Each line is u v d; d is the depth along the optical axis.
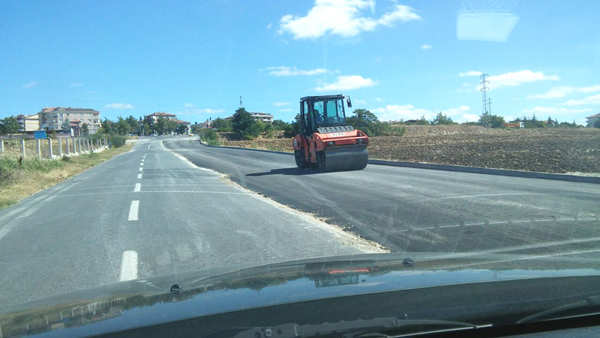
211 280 2.88
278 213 8.82
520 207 8.38
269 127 102.81
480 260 3.28
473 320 2.15
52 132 75.31
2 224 8.76
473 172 15.80
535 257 3.44
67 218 9.09
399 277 2.68
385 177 14.55
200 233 7.21
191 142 85.06
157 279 3.15
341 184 13.08
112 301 2.48
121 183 15.95
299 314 2.10
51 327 2.10
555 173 14.02
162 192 12.84
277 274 2.92
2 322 2.29
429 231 6.74
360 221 7.73
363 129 75.19
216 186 14.24
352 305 2.20
